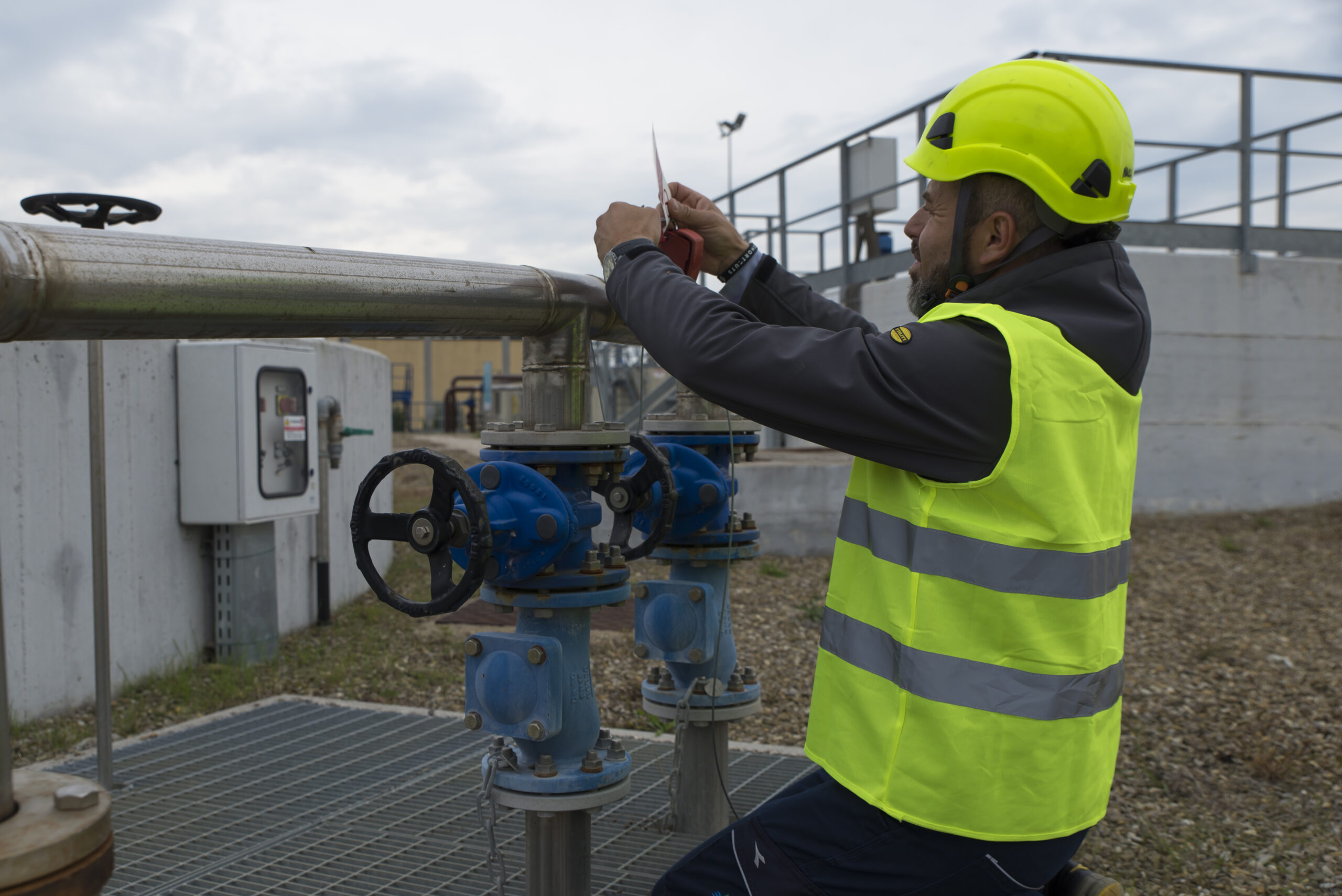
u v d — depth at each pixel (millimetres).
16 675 3844
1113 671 1343
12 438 3811
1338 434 10156
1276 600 6402
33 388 3908
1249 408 9906
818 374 1229
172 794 3164
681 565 2686
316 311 1327
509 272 1627
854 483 1412
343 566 6633
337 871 2611
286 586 5699
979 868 1254
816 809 1342
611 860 2666
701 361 1303
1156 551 7969
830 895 1310
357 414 6988
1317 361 10078
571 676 1768
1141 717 4227
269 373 4980
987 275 1410
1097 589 1281
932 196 1441
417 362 44406
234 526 4918
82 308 1086
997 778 1221
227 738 3799
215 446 4781
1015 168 1323
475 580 1424
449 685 4746
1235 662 5051
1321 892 2734
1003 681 1227
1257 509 9898
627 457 1896
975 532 1229
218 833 2859
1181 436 9734
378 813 3025
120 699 4328
